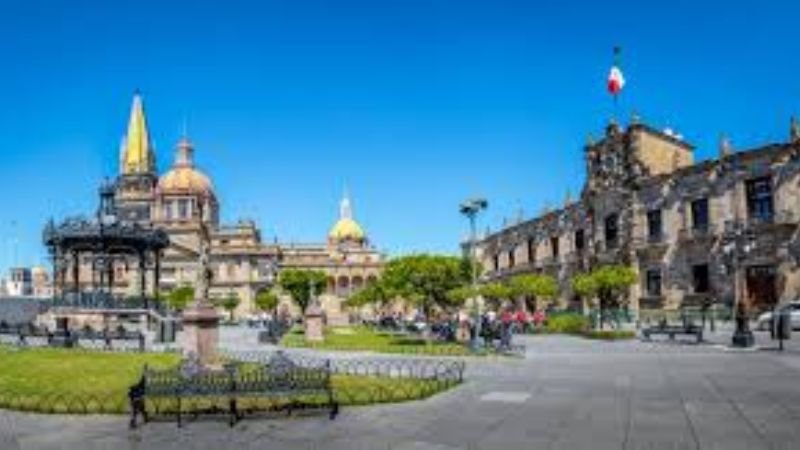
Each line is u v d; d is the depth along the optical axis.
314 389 17.83
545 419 17.11
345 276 181.62
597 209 83.88
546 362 31.48
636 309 75.19
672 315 68.69
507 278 106.19
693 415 17.25
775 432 15.25
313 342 53.72
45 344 46.47
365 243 194.38
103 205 59.00
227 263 176.38
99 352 39.06
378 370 27.42
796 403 18.84
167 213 172.75
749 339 39.25
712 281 68.12
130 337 48.03
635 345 42.44
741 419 16.69
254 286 175.00
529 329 60.16
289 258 184.50
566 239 91.44
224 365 24.08
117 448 14.91
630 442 14.48
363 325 105.94
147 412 18.11
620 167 80.31
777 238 62.28
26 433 16.55
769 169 63.28
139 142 177.25
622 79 73.88
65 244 59.59
